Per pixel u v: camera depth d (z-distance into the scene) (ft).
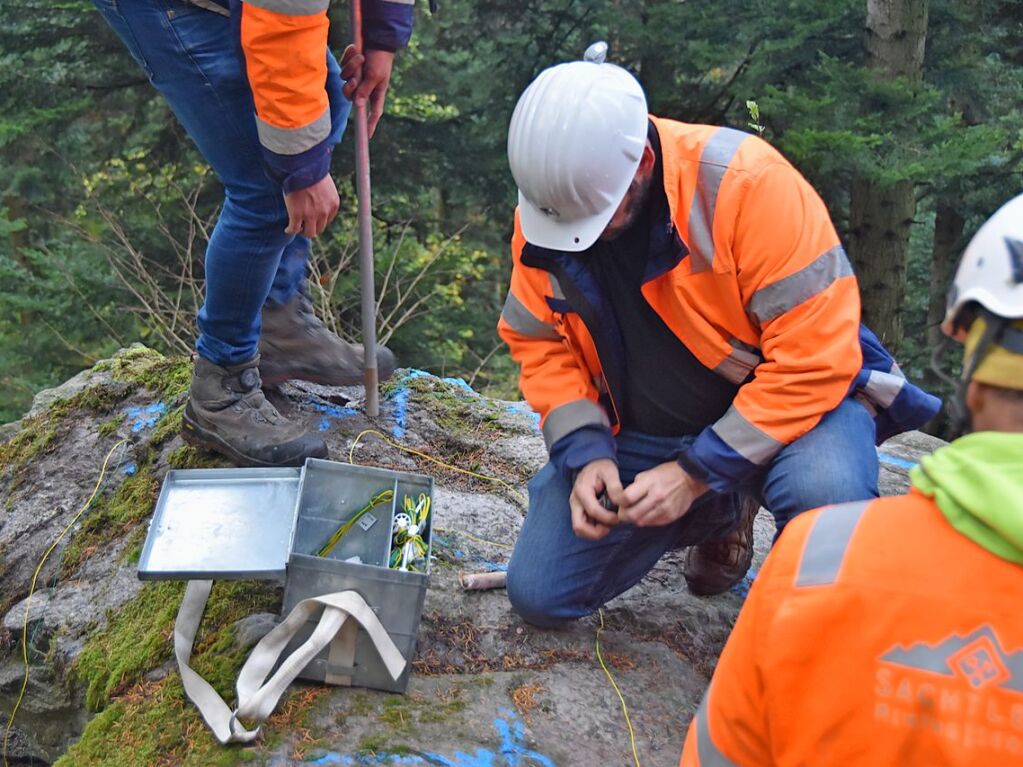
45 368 28.45
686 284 6.83
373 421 11.27
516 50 27.30
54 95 25.71
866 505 3.26
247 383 9.72
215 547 7.52
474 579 8.70
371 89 9.60
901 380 7.30
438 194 33.86
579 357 7.72
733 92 24.88
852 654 3.06
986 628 2.93
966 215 27.43
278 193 8.50
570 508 7.95
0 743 9.12
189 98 8.23
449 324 29.48
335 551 8.12
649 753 7.24
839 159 20.38
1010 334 3.02
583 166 6.42
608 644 8.36
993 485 2.88
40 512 10.32
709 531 8.27
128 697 7.65
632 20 24.61
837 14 22.79
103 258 26.76
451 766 6.79
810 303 6.60
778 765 3.33
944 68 25.26
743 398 6.89
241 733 6.75
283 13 7.23
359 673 7.36
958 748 2.95
